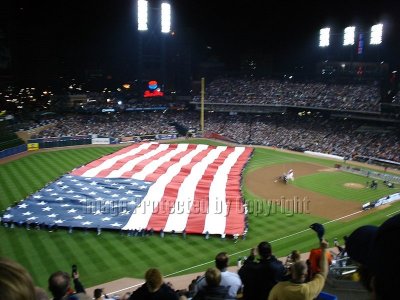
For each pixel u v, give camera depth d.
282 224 51.62
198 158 80.69
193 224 48.16
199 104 135.12
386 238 2.44
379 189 69.19
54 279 6.30
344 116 114.06
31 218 49.31
